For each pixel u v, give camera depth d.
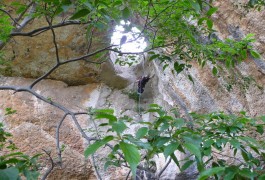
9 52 4.41
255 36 3.08
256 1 2.63
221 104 3.67
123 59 4.50
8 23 1.96
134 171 0.80
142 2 2.12
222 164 1.52
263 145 1.69
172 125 1.37
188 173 3.74
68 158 4.15
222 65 3.43
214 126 1.51
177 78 4.07
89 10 1.38
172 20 2.34
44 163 4.04
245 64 3.26
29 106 4.47
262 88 3.21
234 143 1.32
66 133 4.32
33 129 4.32
